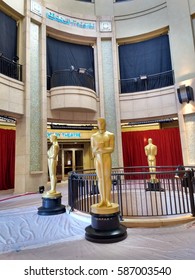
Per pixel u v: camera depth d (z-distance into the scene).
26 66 8.42
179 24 9.47
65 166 11.93
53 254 2.75
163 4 10.13
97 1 11.05
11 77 8.19
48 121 9.65
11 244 3.16
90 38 10.82
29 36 8.76
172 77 9.95
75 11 10.66
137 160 11.29
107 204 3.38
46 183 8.61
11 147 9.72
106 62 10.88
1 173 9.13
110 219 3.23
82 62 10.80
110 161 3.48
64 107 9.12
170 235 3.35
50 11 9.80
